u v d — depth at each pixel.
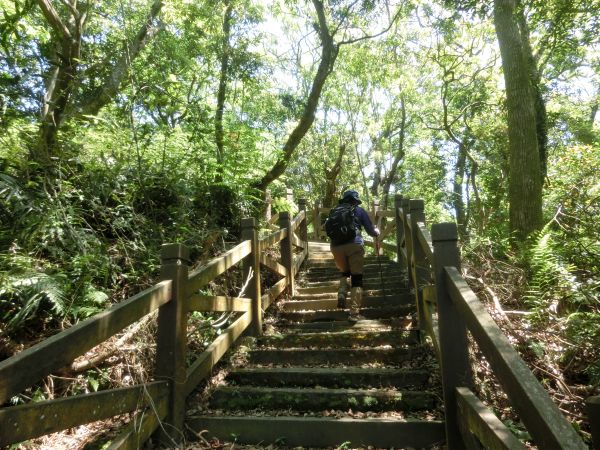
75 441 2.75
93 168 4.47
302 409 3.16
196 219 5.45
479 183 14.92
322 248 9.34
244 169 6.30
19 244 3.56
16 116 4.24
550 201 6.80
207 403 3.25
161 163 5.23
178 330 2.92
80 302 3.47
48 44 5.49
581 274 4.18
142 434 2.49
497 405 2.84
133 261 4.21
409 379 3.27
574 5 7.62
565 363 3.27
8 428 1.61
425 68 12.73
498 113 11.74
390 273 6.27
